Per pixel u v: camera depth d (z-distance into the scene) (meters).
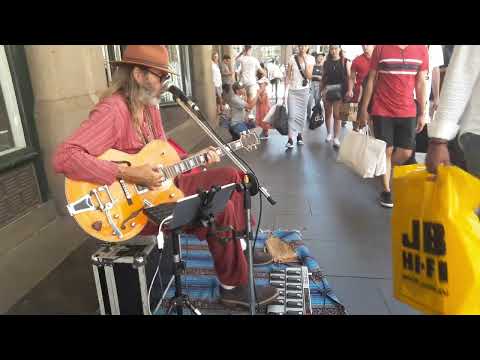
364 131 3.78
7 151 2.75
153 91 2.01
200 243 3.07
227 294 2.23
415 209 1.51
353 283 2.47
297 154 5.80
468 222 1.36
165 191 2.08
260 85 7.28
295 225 3.32
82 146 1.82
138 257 1.93
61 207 3.10
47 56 2.88
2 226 2.60
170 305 1.90
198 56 7.68
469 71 1.46
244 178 2.18
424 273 1.49
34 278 2.52
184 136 6.43
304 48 6.00
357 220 3.39
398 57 3.24
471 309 1.36
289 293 2.34
